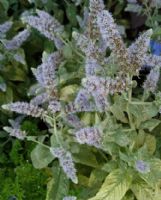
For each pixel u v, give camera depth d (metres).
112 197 0.53
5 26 0.64
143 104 0.53
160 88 0.60
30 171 0.60
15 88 0.69
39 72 0.55
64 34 0.60
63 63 0.61
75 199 0.54
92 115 0.57
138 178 0.55
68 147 0.56
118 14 0.77
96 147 0.56
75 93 0.58
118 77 0.47
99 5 0.53
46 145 0.59
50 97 0.54
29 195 0.60
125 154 0.53
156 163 0.53
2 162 0.64
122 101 0.53
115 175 0.54
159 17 0.68
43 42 0.71
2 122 0.68
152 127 0.55
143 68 0.63
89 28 0.54
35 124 0.65
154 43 0.65
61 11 0.74
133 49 0.47
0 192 0.60
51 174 0.61
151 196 0.54
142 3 0.73
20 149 0.63
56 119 0.56
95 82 0.45
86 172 0.60
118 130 0.53
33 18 0.57
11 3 0.74
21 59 0.64
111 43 0.46
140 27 0.77
